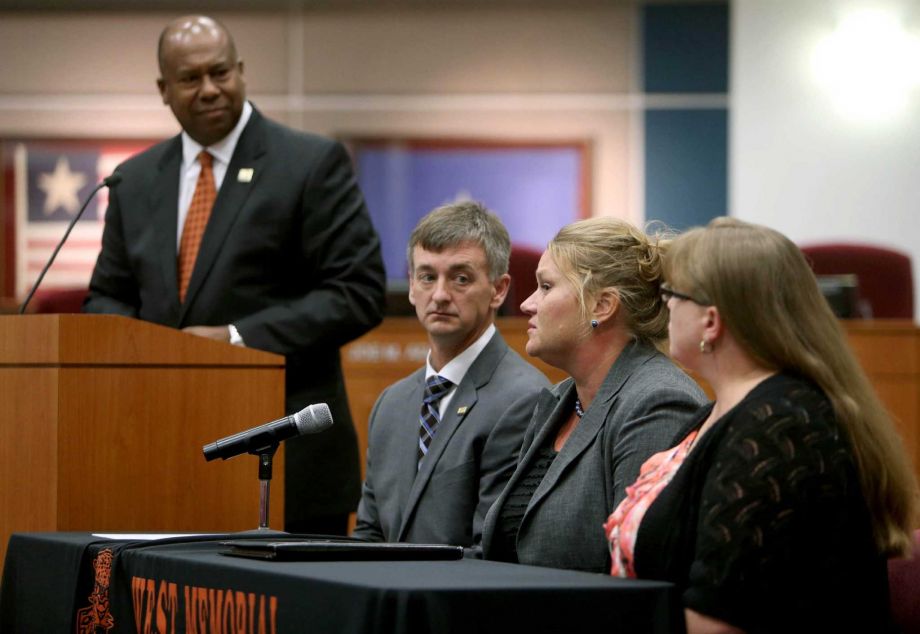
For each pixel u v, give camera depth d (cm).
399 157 1592
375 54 1598
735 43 1578
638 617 302
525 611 292
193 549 387
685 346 350
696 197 1582
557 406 455
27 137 1591
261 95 1600
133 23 1600
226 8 1602
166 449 522
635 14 1589
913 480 343
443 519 507
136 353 514
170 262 622
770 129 1570
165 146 647
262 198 617
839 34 1556
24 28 1600
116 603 384
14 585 432
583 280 437
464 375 530
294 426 430
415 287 536
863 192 1556
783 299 341
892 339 927
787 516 315
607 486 415
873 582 330
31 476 499
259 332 589
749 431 324
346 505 616
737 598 314
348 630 290
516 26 1596
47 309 910
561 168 1588
